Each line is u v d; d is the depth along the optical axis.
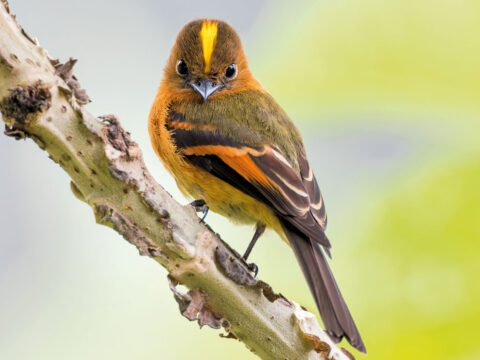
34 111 2.86
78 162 2.87
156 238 2.87
